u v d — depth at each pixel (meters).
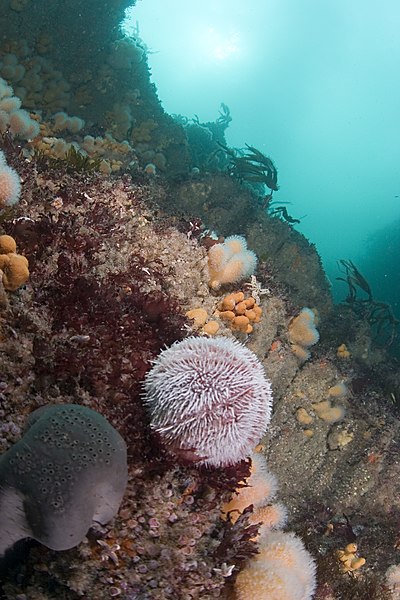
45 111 1.31
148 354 0.48
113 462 0.32
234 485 0.42
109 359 0.45
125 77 1.42
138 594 0.36
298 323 0.94
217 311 0.73
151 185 1.03
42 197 0.63
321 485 0.98
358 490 0.96
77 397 0.41
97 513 0.33
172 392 0.36
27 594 0.35
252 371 0.38
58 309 0.46
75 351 0.43
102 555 0.36
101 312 0.47
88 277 0.52
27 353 0.42
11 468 0.30
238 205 1.25
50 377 0.42
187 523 0.39
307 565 0.43
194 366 0.37
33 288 0.47
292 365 0.95
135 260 0.66
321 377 1.00
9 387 0.40
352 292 1.39
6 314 0.43
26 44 1.23
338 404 1.01
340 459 0.99
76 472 0.30
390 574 0.78
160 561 0.37
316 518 0.91
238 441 0.37
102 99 1.40
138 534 0.38
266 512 0.47
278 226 1.26
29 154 0.81
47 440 0.31
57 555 0.35
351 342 1.19
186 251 0.73
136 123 1.47
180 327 0.56
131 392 0.42
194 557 0.39
